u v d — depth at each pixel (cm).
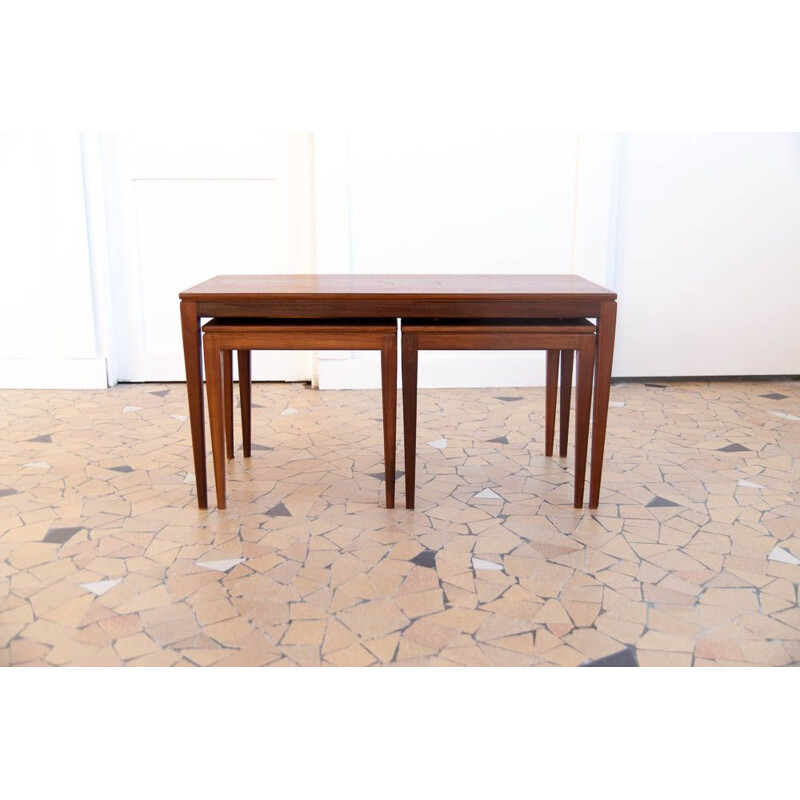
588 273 405
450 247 403
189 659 167
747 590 196
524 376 412
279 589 196
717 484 267
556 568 207
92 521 236
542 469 282
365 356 403
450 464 287
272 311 230
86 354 403
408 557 213
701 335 420
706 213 406
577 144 393
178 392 398
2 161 385
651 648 171
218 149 395
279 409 366
